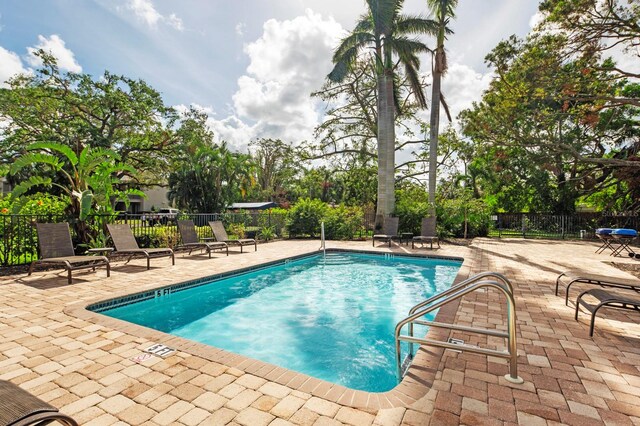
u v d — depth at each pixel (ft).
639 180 53.06
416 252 35.17
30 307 14.65
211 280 22.56
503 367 9.21
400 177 72.49
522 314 14.23
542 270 24.90
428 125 70.13
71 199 26.43
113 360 9.59
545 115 46.78
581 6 35.29
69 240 21.91
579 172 65.57
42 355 9.90
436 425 6.63
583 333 11.95
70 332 11.76
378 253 35.96
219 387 8.13
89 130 60.54
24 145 60.08
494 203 79.20
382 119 49.42
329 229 51.16
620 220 55.62
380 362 12.50
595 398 7.66
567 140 60.85
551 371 9.00
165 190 118.11
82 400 7.53
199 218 41.93
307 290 23.21
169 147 76.07
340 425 6.64
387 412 7.08
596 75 40.91
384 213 49.73
